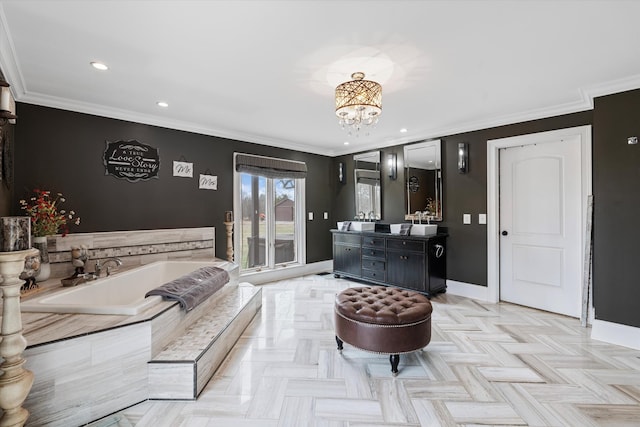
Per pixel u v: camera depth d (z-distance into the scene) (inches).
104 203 130.1
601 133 104.8
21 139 112.3
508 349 99.0
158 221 144.9
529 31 72.9
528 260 140.1
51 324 70.5
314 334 111.2
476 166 152.3
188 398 72.7
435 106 125.9
